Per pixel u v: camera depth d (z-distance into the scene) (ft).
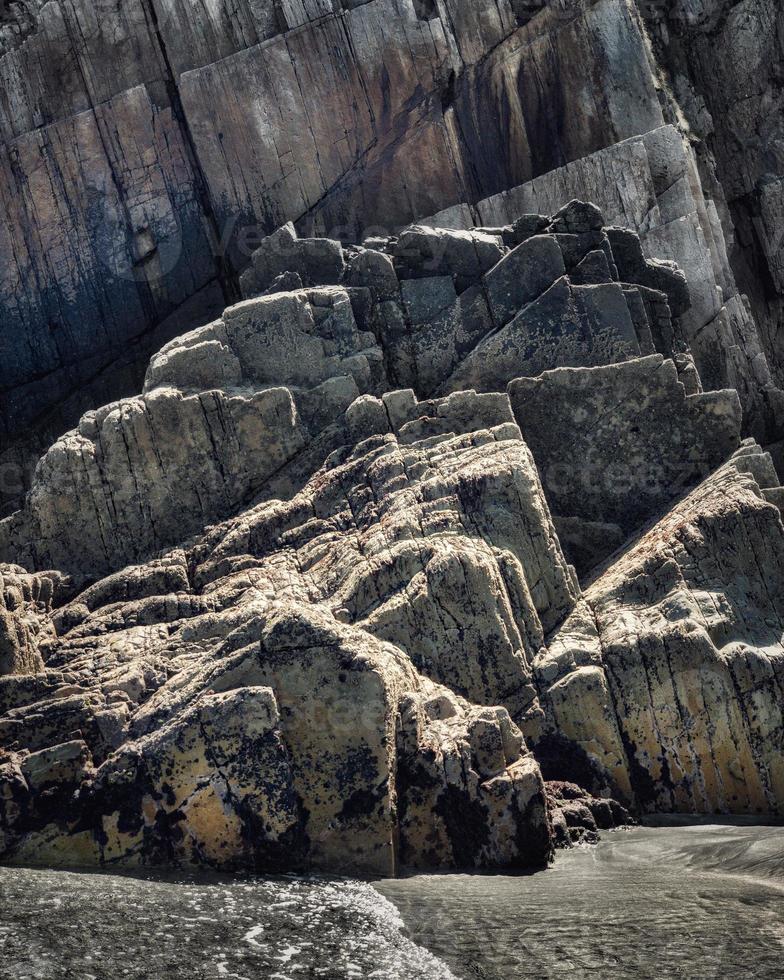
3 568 38.75
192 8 52.47
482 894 25.50
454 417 41.27
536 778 28.53
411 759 28.76
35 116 52.42
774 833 30.45
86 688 31.22
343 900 25.08
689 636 34.68
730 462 41.60
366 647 29.71
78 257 52.42
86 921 22.91
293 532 38.58
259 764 28.02
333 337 43.57
